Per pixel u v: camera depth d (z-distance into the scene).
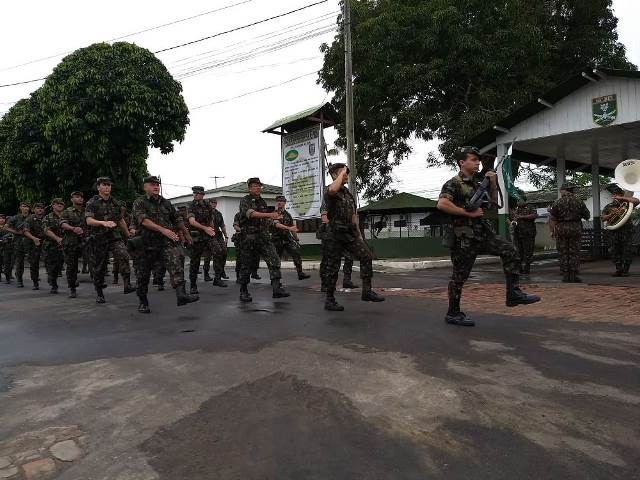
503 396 3.41
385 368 4.06
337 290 8.95
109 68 18.44
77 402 3.64
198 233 9.52
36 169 19.89
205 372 4.16
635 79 11.96
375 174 22.19
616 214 9.71
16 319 7.23
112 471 2.63
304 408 3.33
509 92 17.53
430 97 18.92
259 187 7.72
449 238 5.44
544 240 29.28
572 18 20.48
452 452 2.70
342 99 19.53
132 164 20.42
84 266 15.54
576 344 4.61
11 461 2.77
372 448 2.77
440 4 17.39
